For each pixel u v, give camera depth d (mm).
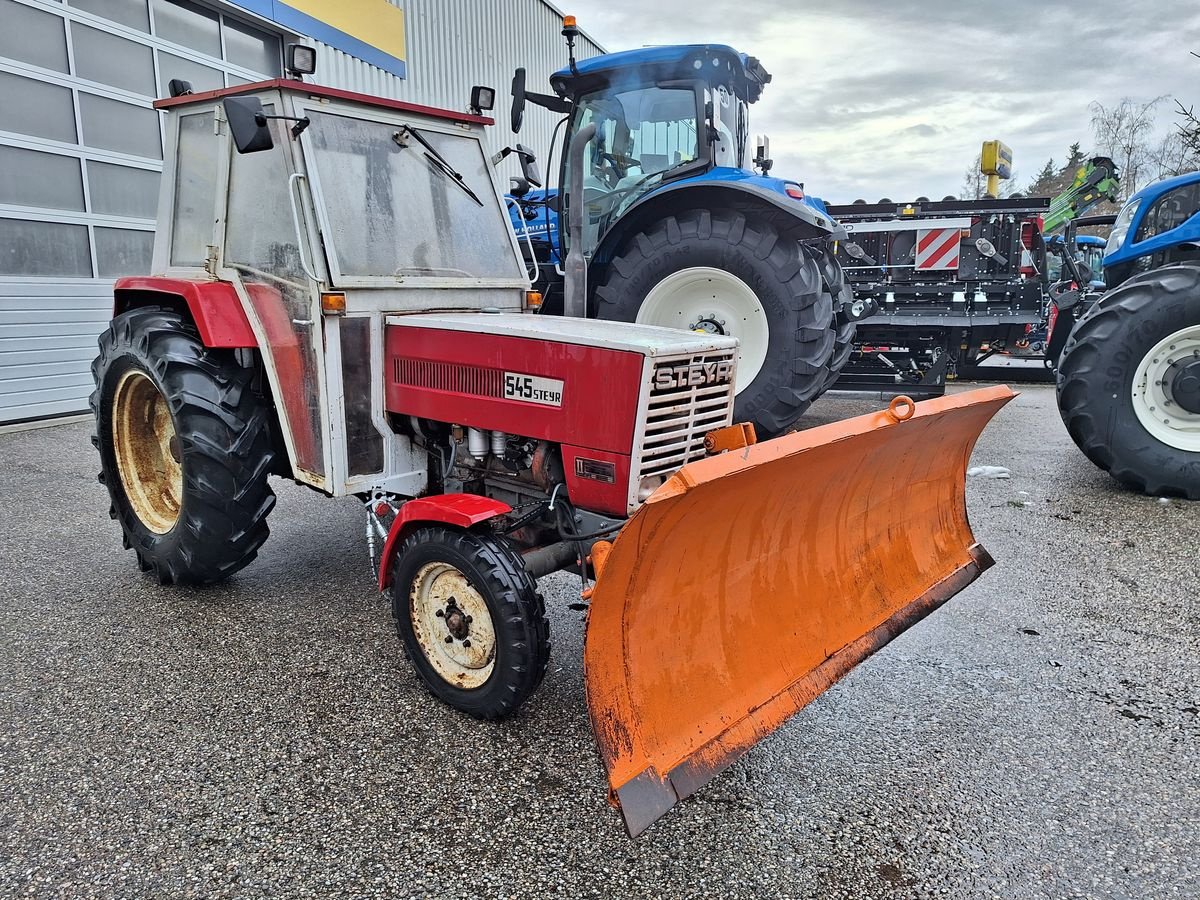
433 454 3109
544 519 2742
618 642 1825
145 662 2846
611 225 5371
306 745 2354
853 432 2133
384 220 2990
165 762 2266
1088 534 4195
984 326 8297
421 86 10672
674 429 2451
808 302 4918
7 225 6270
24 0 6215
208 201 3252
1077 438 4988
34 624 3143
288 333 2928
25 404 6566
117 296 3600
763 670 2158
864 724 2475
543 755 2309
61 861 1880
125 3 7023
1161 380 4703
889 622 2561
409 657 2654
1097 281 10375
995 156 10086
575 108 5570
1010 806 2090
